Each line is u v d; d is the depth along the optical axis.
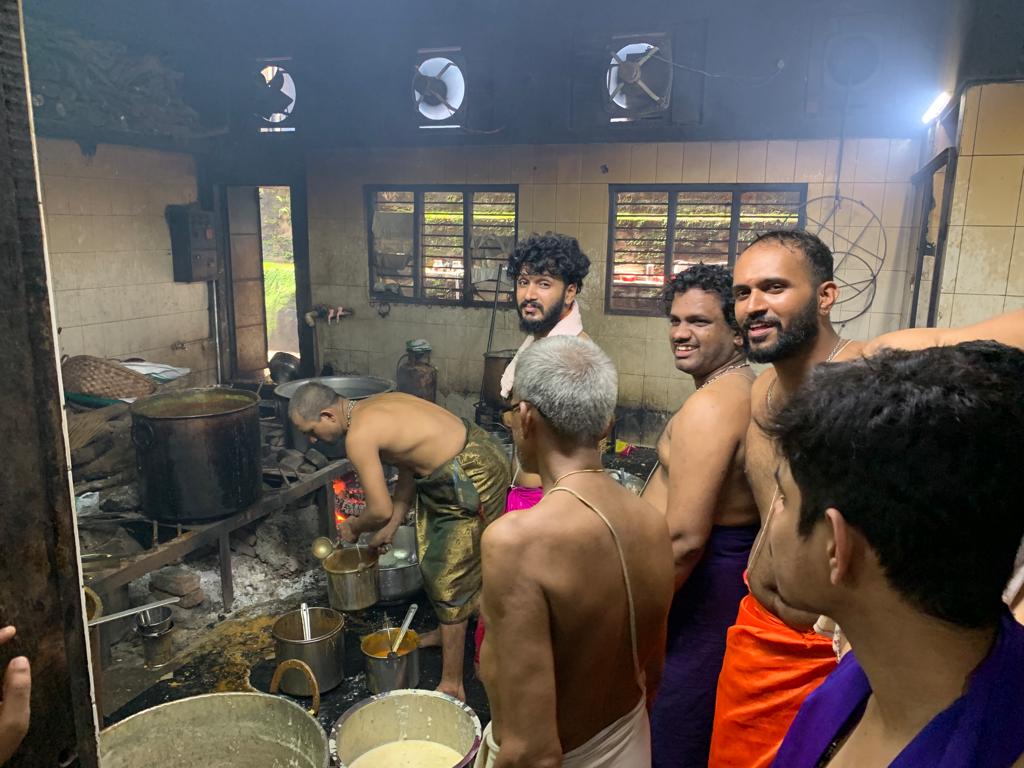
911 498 0.52
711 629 1.74
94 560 2.79
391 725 2.15
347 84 6.07
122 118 5.34
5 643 0.70
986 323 1.17
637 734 1.40
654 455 5.54
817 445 0.57
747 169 5.14
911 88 4.68
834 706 0.72
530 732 1.19
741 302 1.47
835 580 0.57
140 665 2.91
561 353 1.32
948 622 0.54
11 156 0.66
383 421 2.58
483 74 5.67
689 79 5.17
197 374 6.50
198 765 1.98
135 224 5.79
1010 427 0.52
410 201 6.18
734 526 1.71
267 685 2.76
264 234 14.36
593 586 1.21
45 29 4.69
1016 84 3.06
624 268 5.63
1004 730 0.51
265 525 3.81
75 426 3.61
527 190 5.73
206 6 5.98
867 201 4.90
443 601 2.61
